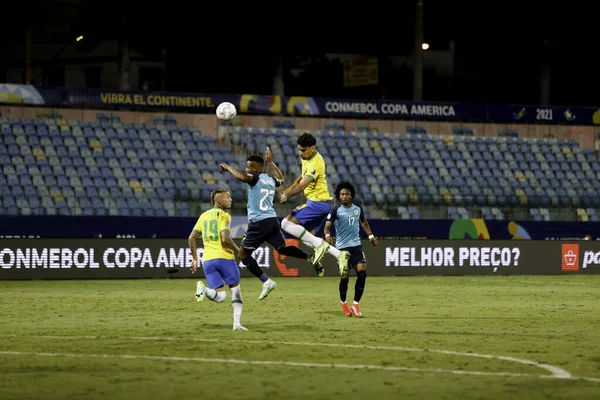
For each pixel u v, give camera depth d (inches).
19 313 2442.2
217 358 1551.4
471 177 5851.4
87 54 6141.7
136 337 1856.5
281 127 5885.8
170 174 5339.6
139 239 4079.7
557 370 1445.6
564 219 5821.9
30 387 1269.7
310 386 1289.4
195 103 5561.0
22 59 6018.7
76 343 1748.3
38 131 5354.3
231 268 1996.8
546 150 6215.6
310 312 2503.7
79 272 3988.7
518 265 4611.2
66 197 5007.4
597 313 2518.5
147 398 1197.1
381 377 1370.6
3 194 4896.7
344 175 5629.9
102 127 5526.6
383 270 4399.6
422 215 5556.1
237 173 1995.6
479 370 1441.9
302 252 2107.5
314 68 6584.6
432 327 2095.2
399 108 5910.4
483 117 6053.2
